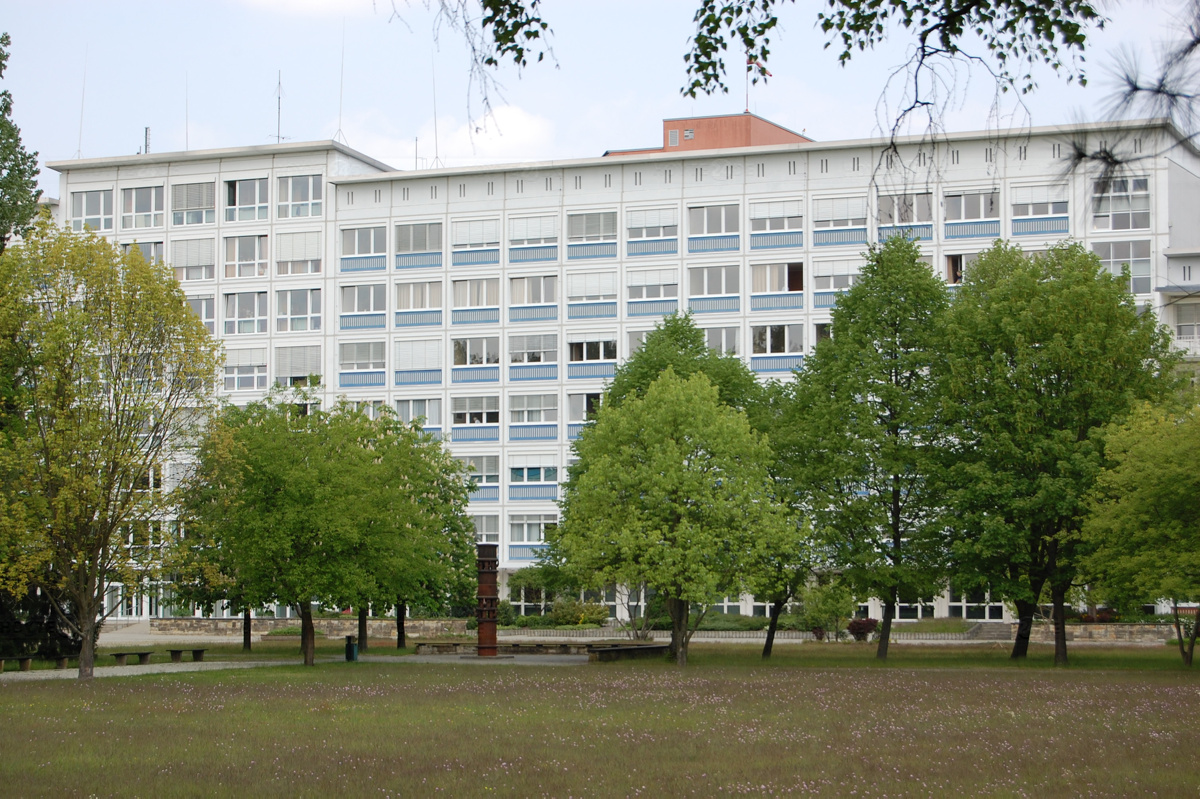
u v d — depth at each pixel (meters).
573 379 78.00
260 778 17.05
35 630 47.44
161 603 55.72
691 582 42.59
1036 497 43.00
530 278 79.19
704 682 35.47
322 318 81.81
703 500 43.19
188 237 83.94
